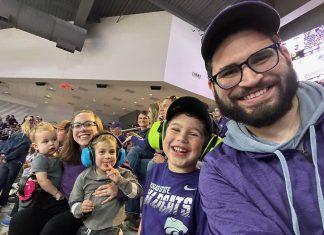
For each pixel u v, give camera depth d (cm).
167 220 103
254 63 70
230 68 73
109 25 821
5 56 920
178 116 114
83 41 747
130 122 1251
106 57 798
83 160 164
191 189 104
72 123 189
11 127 742
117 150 164
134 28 790
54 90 1048
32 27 699
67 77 828
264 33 73
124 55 781
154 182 120
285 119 71
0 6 655
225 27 73
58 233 150
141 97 962
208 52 79
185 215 100
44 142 185
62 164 186
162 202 108
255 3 70
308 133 67
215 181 76
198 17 727
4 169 352
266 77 69
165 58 736
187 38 777
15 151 360
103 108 1284
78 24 746
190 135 111
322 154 63
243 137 75
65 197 176
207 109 115
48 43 873
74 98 1155
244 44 72
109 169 155
